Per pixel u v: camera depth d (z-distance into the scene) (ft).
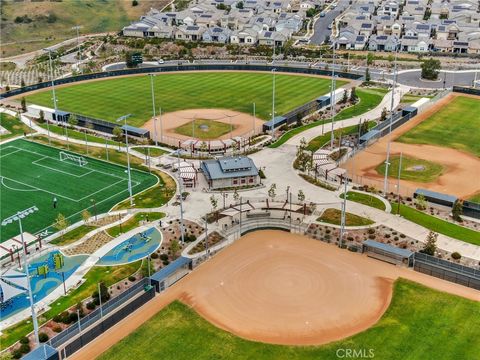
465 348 289.53
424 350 289.33
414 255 363.97
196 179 495.00
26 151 563.07
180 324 313.94
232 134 610.24
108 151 563.07
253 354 290.76
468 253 380.37
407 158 540.93
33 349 293.84
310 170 507.71
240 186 484.33
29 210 302.86
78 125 644.69
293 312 323.57
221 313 323.57
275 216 433.48
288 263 371.35
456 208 427.33
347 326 310.65
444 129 616.80
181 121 650.43
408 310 321.52
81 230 416.67
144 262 374.63
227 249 389.60
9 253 382.22
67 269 367.25
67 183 493.77
